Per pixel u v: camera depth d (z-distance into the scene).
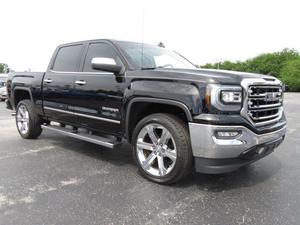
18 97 7.10
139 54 4.80
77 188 3.95
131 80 4.31
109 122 4.70
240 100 3.66
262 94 3.87
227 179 4.31
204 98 3.59
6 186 3.99
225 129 3.55
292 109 14.59
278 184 4.15
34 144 6.29
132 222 3.09
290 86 42.09
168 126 3.89
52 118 6.06
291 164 5.08
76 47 5.56
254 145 3.73
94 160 5.20
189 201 3.59
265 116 3.99
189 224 3.07
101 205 3.46
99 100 4.79
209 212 3.32
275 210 3.38
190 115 3.67
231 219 3.17
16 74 6.98
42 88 6.06
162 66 4.85
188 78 3.77
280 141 4.34
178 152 3.82
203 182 4.18
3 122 9.38
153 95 4.00
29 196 3.69
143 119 4.20
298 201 3.61
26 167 4.78
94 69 4.56
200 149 3.65
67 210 3.34
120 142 4.73
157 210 3.36
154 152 4.12
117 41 4.94
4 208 3.37
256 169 4.78
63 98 5.52
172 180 3.96
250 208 3.42
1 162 5.03
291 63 47.22
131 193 3.80
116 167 4.82
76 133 5.42
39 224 3.04
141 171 4.27
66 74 5.49
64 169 4.70
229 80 3.65
